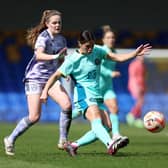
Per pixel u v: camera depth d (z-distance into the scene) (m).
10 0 75.44
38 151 32.34
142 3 76.38
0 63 74.06
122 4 76.31
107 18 76.31
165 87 72.56
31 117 29.52
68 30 76.00
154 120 30.00
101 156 29.52
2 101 70.06
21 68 74.12
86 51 28.62
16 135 29.88
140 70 63.34
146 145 37.56
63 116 31.22
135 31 76.88
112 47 41.38
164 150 33.94
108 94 40.16
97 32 75.88
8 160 27.77
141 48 29.42
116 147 28.00
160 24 76.81
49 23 29.88
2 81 72.75
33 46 30.55
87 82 29.14
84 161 27.47
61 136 31.64
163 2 76.44
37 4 75.56
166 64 72.75
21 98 70.56
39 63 29.47
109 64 39.72
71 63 28.72
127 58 29.42
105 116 30.05
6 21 75.44
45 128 54.59
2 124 59.28
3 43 75.00
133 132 51.59
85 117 29.17
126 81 73.00
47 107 66.94
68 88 61.34
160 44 77.06
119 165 26.17
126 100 71.50
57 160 27.84
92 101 28.92
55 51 30.12
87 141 29.56
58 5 75.75
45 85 29.42
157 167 25.83
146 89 72.06
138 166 26.00
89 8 76.00
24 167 25.42
